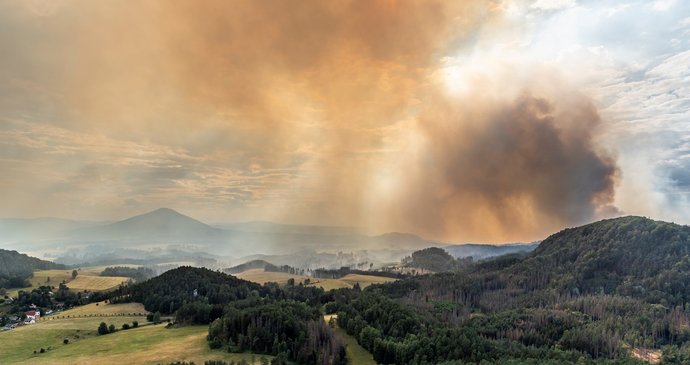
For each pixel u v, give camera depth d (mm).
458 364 137500
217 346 151250
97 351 149000
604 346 169375
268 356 145125
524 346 169250
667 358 157625
